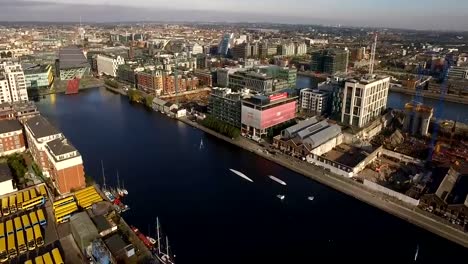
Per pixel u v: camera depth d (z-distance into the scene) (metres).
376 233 151.00
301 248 142.00
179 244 142.88
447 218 157.00
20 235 139.00
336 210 168.38
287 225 157.00
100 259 122.94
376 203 170.38
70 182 172.75
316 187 190.38
